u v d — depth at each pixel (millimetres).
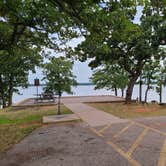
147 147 6938
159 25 19578
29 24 10695
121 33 8016
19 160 6293
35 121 13266
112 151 6668
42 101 25344
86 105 20969
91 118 13195
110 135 8773
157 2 10133
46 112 16938
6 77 29312
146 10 19141
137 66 21797
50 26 10930
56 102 24719
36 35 12812
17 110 20562
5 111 20484
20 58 26016
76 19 7816
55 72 15359
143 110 16641
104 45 10180
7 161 6250
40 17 10141
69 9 7223
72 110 17250
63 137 8789
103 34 7902
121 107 18969
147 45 20000
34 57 27391
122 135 8680
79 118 13094
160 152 6418
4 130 10945
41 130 10586
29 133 10047
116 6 7277
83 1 6809
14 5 8609
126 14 8156
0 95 29766
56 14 9172
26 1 9242
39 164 5855
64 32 11875
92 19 7371
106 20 7426
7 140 8820
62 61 15531
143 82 31000
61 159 6156
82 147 7234
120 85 33938
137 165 5492
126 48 20500
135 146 7105
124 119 12578
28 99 32062
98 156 6258
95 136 8703
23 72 28875
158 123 10930
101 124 11242
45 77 15469
